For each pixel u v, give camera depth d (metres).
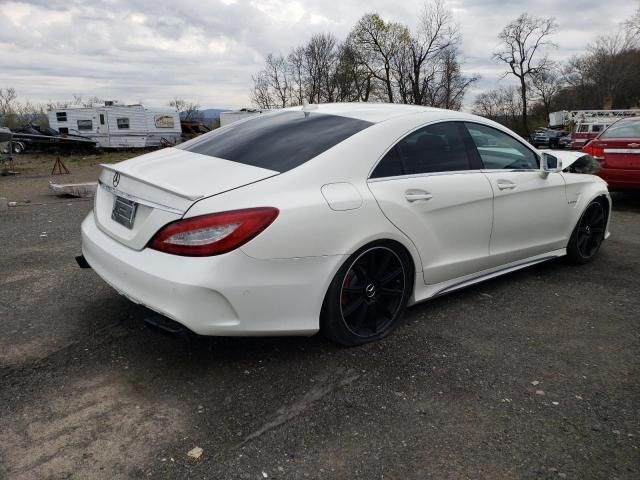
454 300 3.97
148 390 2.64
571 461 2.19
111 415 2.43
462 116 3.79
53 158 26.97
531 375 2.88
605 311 3.83
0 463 2.10
